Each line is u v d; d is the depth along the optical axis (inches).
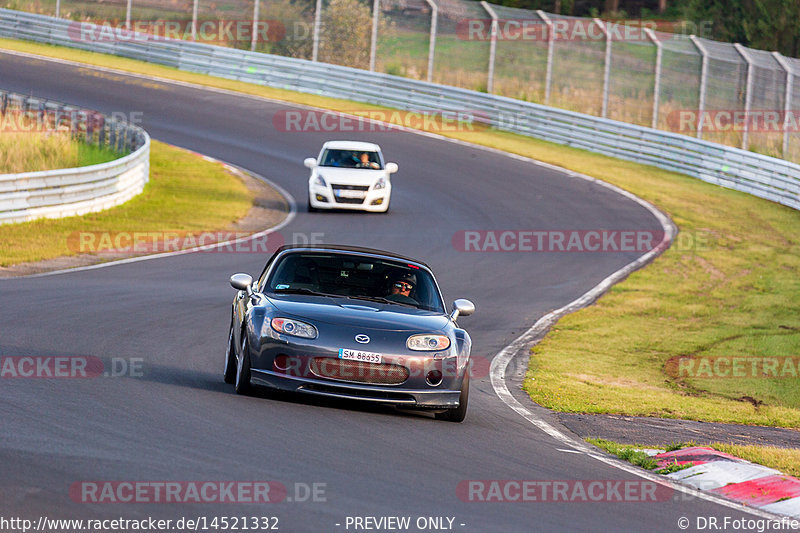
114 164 3299.7
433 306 1320.1
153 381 1248.2
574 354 2063.2
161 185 3836.1
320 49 6309.1
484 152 4854.8
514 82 6141.7
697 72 5506.9
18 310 1743.4
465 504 835.4
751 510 955.3
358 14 6314.0
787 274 3115.2
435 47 6456.7
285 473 856.3
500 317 2372.0
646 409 1595.7
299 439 997.2
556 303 2591.0
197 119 5093.5
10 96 4672.7
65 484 756.6
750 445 1344.7
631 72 6205.7
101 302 1947.6
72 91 5319.9
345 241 3097.9
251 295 1286.9
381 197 3567.9
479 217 3659.0
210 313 1973.4
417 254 3014.3
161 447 898.1
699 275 3051.2
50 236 2783.0
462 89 5521.7
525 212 3786.9
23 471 774.5
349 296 1295.5
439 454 1019.9
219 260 2728.8
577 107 5885.8
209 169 4200.3
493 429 1235.2
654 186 4451.3
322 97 5846.5
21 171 3440.0
